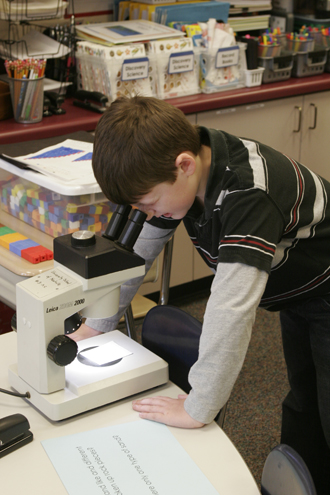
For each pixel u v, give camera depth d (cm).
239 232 87
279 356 233
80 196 141
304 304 119
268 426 194
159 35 242
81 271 85
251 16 293
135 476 77
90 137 183
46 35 246
